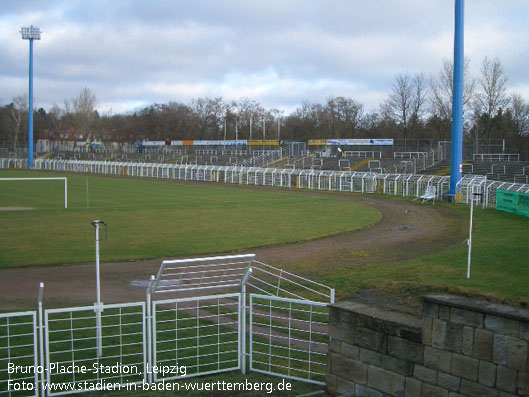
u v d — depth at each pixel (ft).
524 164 188.65
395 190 177.37
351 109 389.39
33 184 231.91
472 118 283.59
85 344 39.75
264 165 276.21
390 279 62.64
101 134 493.77
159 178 281.74
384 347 27.58
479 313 23.71
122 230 104.53
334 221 120.26
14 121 498.28
